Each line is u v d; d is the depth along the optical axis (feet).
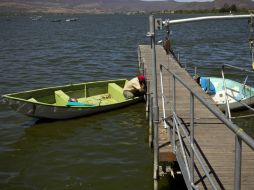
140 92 52.19
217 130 28.91
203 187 20.44
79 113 47.52
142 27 300.81
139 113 49.62
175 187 29.81
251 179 21.08
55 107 45.01
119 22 433.48
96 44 150.00
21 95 45.83
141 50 76.74
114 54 115.14
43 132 43.45
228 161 23.34
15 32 236.43
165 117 31.40
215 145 25.86
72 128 44.73
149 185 31.42
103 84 55.36
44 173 33.73
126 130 44.06
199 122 30.99
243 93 50.49
